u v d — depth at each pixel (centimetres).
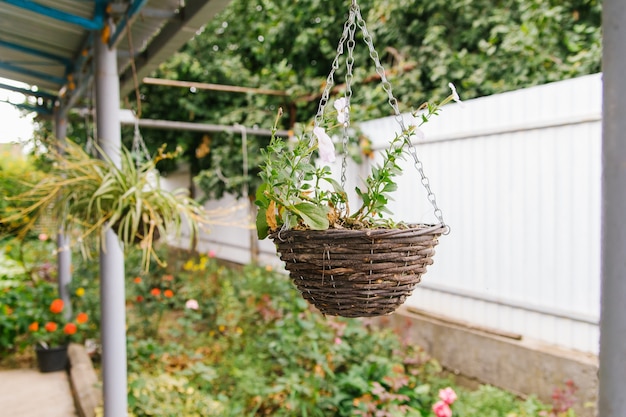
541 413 272
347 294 118
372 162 477
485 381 367
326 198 142
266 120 618
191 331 446
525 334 356
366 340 373
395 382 308
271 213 126
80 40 362
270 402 340
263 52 662
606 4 107
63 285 500
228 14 688
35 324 435
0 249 590
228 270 622
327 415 315
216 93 655
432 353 409
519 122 354
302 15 631
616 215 106
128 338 395
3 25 343
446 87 497
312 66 661
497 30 476
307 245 116
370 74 544
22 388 400
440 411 255
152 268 595
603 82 108
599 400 111
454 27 536
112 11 266
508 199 365
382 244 114
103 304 276
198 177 662
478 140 387
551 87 333
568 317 328
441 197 420
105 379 276
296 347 349
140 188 244
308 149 137
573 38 446
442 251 420
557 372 320
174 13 273
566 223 328
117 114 291
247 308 445
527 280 354
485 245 383
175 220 250
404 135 138
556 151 332
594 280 313
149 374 360
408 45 553
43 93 494
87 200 241
